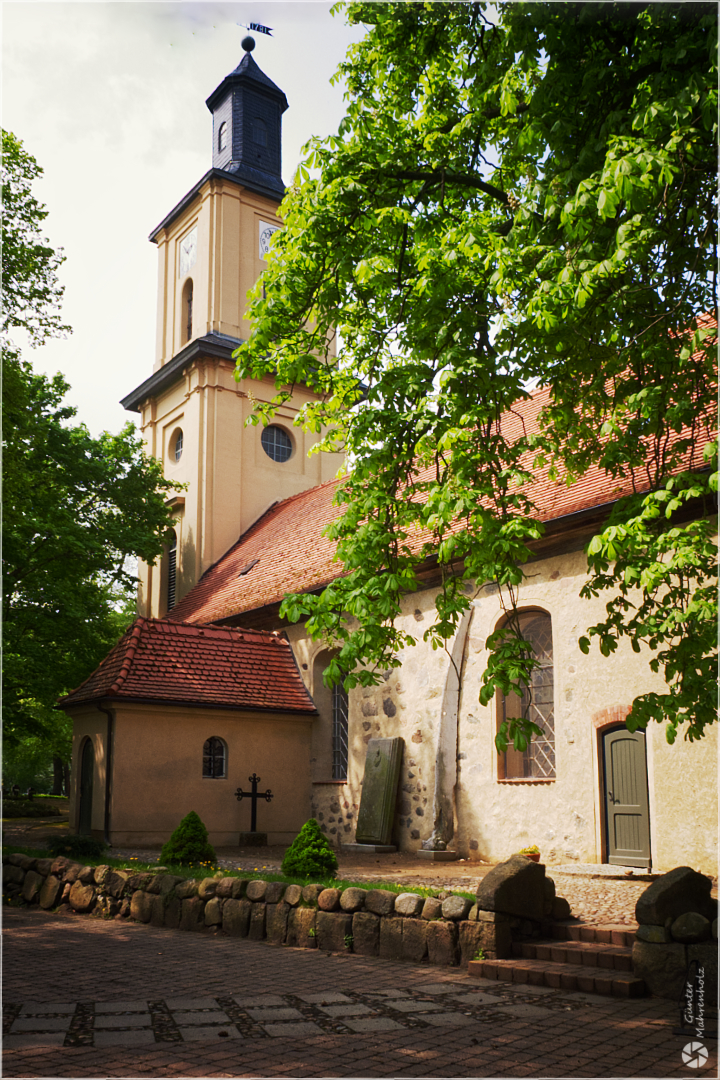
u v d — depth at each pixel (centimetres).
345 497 912
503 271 783
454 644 1731
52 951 923
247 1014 665
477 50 950
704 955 700
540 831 1513
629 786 1384
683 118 704
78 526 2427
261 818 2003
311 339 1002
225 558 2895
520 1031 623
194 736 1941
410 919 884
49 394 2534
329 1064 551
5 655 2330
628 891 1134
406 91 1030
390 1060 559
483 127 1005
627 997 717
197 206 3186
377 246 932
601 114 820
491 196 1029
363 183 949
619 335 806
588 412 967
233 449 2992
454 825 1683
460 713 1719
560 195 793
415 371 877
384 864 1558
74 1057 558
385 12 958
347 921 929
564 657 1509
